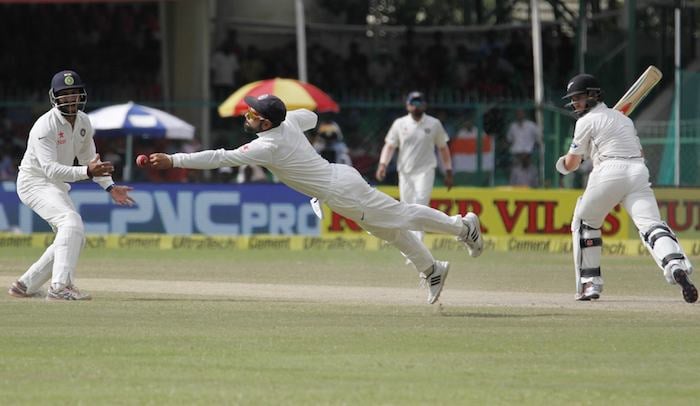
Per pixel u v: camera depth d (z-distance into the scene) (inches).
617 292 1692.9
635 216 1498.5
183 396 894.4
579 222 1546.5
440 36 3612.2
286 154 1320.1
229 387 928.9
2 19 3516.2
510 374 992.9
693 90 3009.4
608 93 3403.1
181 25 3344.0
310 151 1336.1
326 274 1963.6
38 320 1278.3
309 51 3563.0
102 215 2694.4
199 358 1051.3
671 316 1364.4
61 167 1437.0
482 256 2437.3
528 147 3065.9
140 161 1301.7
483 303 1504.7
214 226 2687.0
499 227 2640.3
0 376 967.6
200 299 1515.7
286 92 2748.5
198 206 2687.0
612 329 1246.3
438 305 1459.2
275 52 3550.7
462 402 882.8
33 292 1499.8
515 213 2632.9
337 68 3540.8
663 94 3415.4
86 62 3511.3
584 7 3437.5
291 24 3732.8
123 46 3531.0
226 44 3489.2
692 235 2628.0
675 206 2630.4
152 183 2689.5
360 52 3752.5
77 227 1472.7
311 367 1013.8
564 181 3046.3
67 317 1304.1
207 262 2213.3
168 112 3321.9
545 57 3577.8
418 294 1626.5
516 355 1081.4
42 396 891.4
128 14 3563.0
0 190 2699.3
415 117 2231.8
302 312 1375.5
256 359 1049.5
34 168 1478.8
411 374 987.9
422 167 2240.4
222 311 1378.0
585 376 987.3
